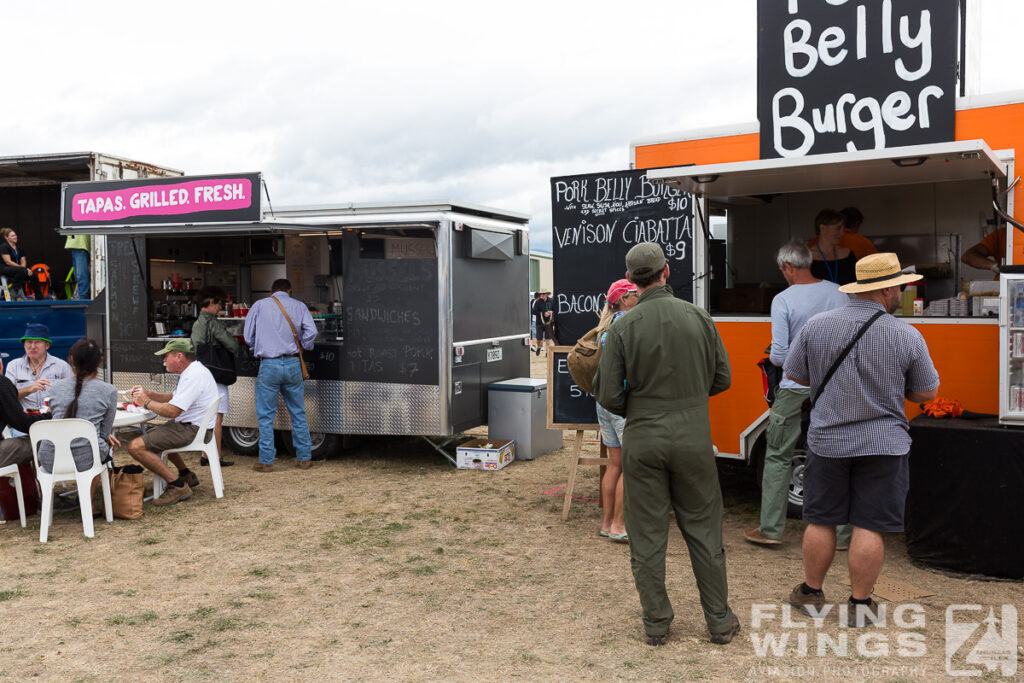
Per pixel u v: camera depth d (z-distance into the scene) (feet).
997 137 14.44
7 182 32.30
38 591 13.05
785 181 15.51
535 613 11.90
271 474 21.36
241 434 23.76
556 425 16.76
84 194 21.56
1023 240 14.16
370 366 21.93
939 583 12.66
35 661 10.44
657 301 10.37
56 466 15.74
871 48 15.37
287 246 27.86
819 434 10.84
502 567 13.96
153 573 13.87
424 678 9.80
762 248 21.50
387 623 11.59
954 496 12.89
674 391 10.19
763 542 14.82
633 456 10.38
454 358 21.42
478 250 21.98
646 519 10.52
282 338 21.22
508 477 20.85
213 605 12.36
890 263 10.52
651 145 17.94
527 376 25.94
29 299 29.37
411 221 21.15
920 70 14.97
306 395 22.61
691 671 9.88
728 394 16.39
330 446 22.76
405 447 24.88
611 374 10.34
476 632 11.23
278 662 10.32
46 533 15.67
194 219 20.54
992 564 12.66
